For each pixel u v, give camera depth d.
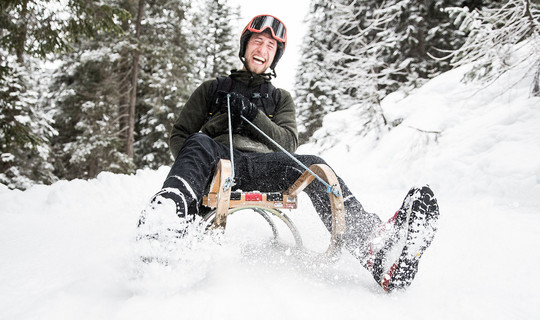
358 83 7.19
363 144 6.49
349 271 1.39
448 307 1.07
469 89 5.49
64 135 16.12
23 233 2.12
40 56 5.27
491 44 4.32
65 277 1.27
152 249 1.01
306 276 1.31
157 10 15.13
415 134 4.92
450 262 1.52
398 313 1.02
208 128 1.73
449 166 3.86
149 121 16.23
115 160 13.48
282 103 1.94
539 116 3.85
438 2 9.88
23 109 9.20
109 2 13.44
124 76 15.12
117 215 2.82
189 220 1.15
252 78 1.88
